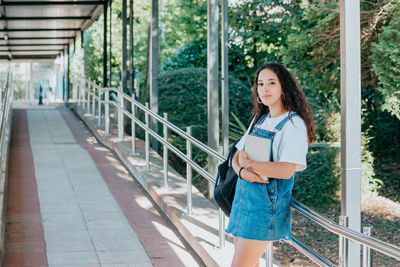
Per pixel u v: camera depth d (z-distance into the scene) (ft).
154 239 16.51
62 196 21.20
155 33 29.91
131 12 38.93
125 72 42.01
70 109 55.72
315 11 27.71
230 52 43.83
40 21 57.00
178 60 58.70
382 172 30.86
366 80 29.04
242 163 8.95
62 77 88.38
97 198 21.01
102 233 17.03
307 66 29.99
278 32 37.76
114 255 15.17
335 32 27.48
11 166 26.35
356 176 10.04
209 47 21.17
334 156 27.17
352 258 10.00
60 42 76.07
